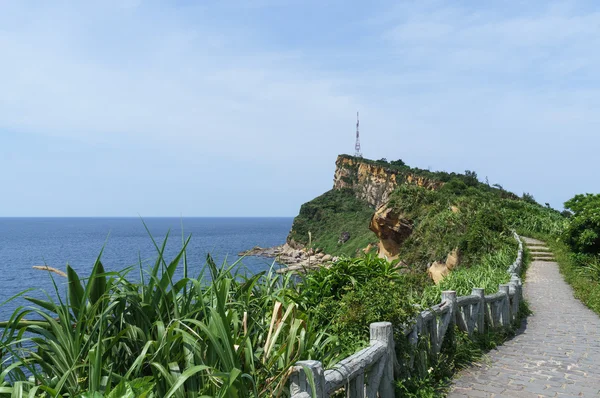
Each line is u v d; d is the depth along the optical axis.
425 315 6.94
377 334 5.42
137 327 3.72
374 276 8.00
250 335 4.38
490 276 15.82
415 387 5.80
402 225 33.88
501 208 40.78
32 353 3.64
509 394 6.28
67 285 3.89
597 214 24.53
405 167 87.56
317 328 6.37
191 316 3.96
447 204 32.28
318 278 7.55
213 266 4.60
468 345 8.32
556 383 6.81
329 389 4.03
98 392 2.98
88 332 3.82
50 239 151.38
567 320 12.89
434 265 27.27
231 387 3.28
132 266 4.02
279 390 3.72
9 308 22.20
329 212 90.12
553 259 26.66
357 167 99.56
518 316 12.79
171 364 3.47
